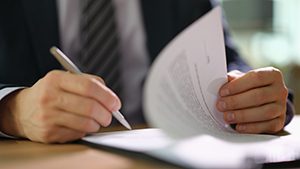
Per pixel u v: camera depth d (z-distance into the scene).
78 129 0.69
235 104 0.75
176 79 0.60
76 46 1.28
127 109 1.31
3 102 0.76
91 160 0.55
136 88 1.33
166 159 0.47
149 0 1.38
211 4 1.47
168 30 1.39
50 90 0.69
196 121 0.65
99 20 1.28
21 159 0.57
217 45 0.69
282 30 3.04
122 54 1.33
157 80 0.55
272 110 0.77
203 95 0.70
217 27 0.68
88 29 1.27
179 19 1.43
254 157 0.47
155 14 1.38
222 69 0.72
